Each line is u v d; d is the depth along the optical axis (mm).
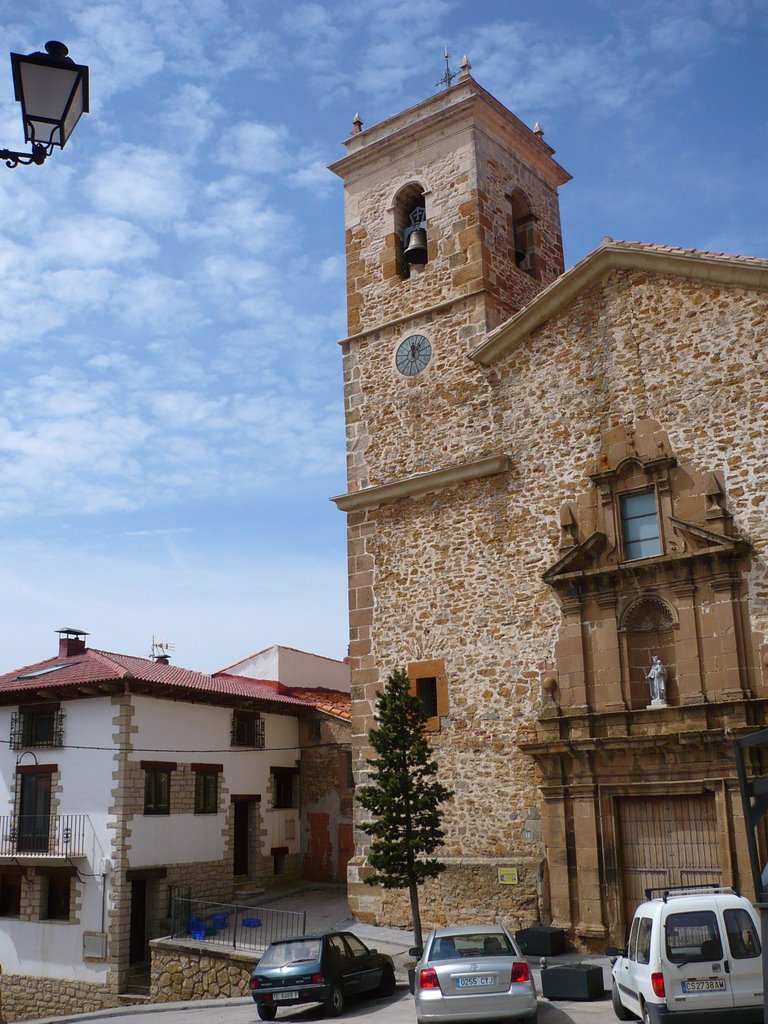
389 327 24125
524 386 21625
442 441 22609
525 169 25859
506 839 19891
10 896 27984
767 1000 8695
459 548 21812
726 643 17875
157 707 27672
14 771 28141
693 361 19422
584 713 19172
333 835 31969
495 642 20844
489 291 22938
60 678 28094
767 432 18281
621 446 19969
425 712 21594
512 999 12539
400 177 25047
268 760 31766
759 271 18688
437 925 20359
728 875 17125
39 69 7348
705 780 17688
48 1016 25719
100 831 26094
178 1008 20031
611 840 18656
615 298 20672
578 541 20156
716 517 18406
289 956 16453
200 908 27516
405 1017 15078
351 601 23234
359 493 23359
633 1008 12258
